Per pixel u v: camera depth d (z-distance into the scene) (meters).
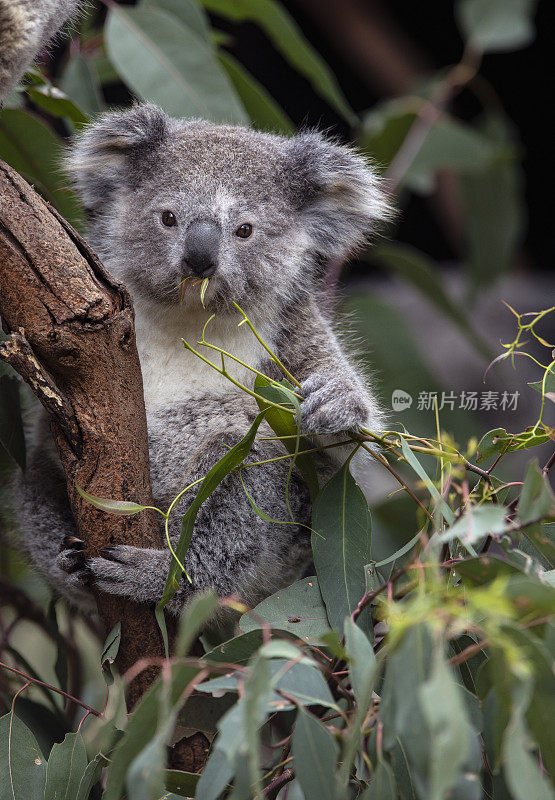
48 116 7.54
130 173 5.52
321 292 5.92
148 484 4.27
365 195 5.82
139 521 4.30
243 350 5.33
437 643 2.49
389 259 7.80
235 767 2.71
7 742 4.01
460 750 2.31
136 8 6.21
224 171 5.37
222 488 4.98
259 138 5.74
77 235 4.01
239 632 5.00
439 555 3.31
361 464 5.32
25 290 3.88
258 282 5.33
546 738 2.91
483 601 2.44
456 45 15.46
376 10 14.48
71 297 3.92
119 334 4.02
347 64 15.60
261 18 6.78
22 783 3.97
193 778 3.51
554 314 13.66
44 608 5.87
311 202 5.72
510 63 15.41
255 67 15.26
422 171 8.25
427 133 8.13
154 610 4.39
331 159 5.72
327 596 4.11
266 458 5.05
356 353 6.37
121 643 4.37
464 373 12.70
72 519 5.28
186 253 5.05
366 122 8.27
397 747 3.29
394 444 4.14
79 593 5.15
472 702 3.24
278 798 3.85
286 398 4.20
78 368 3.98
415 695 2.64
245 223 5.30
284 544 5.21
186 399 5.22
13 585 6.03
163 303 5.30
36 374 3.91
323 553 4.19
